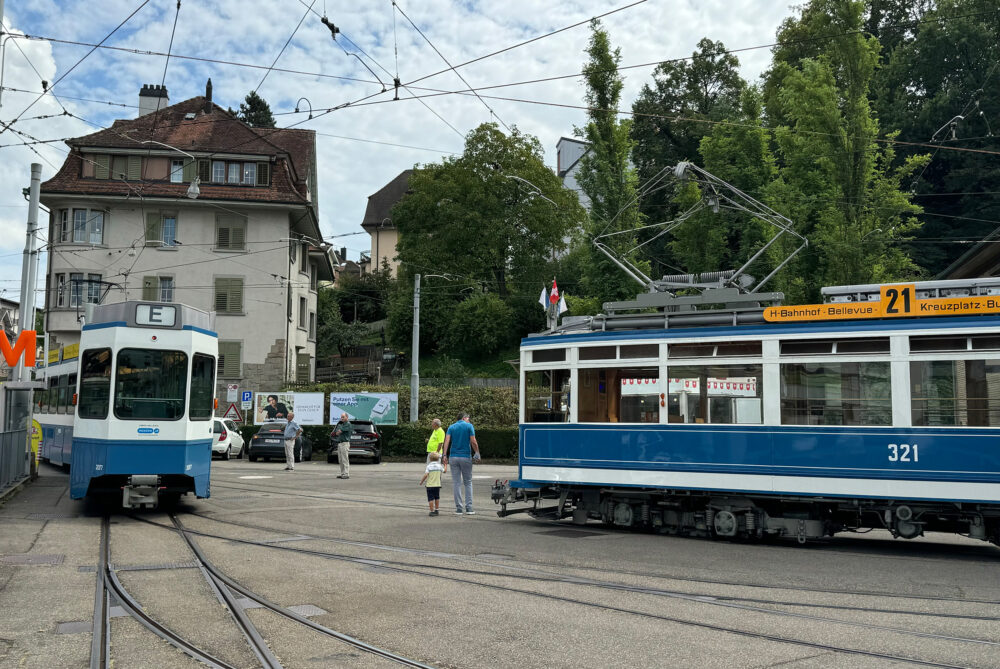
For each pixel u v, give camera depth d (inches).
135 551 429.1
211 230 1658.5
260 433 1249.4
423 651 250.5
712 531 496.4
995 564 415.8
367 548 446.9
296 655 245.4
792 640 263.1
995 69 1647.4
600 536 507.5
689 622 286.2
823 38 1098.1
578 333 553.0
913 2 1989.4
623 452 523.8
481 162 2073.1
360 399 1385.3
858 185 1072.8
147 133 1667.1
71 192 1589.6
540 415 566.6
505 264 2127.2
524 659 242.7
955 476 432.1
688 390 507.5
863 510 459.5
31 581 348.5
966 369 437.7
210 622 283.6
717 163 1499.8
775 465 474.9
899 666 236.2
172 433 587.5
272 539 473.7
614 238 1300.4
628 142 1320.1
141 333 589.0
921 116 1684.3
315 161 1918.1
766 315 492.4
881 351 458.0
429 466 612.1
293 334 1750.7
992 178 1644.9
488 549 449.7
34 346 823.1
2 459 662.5
